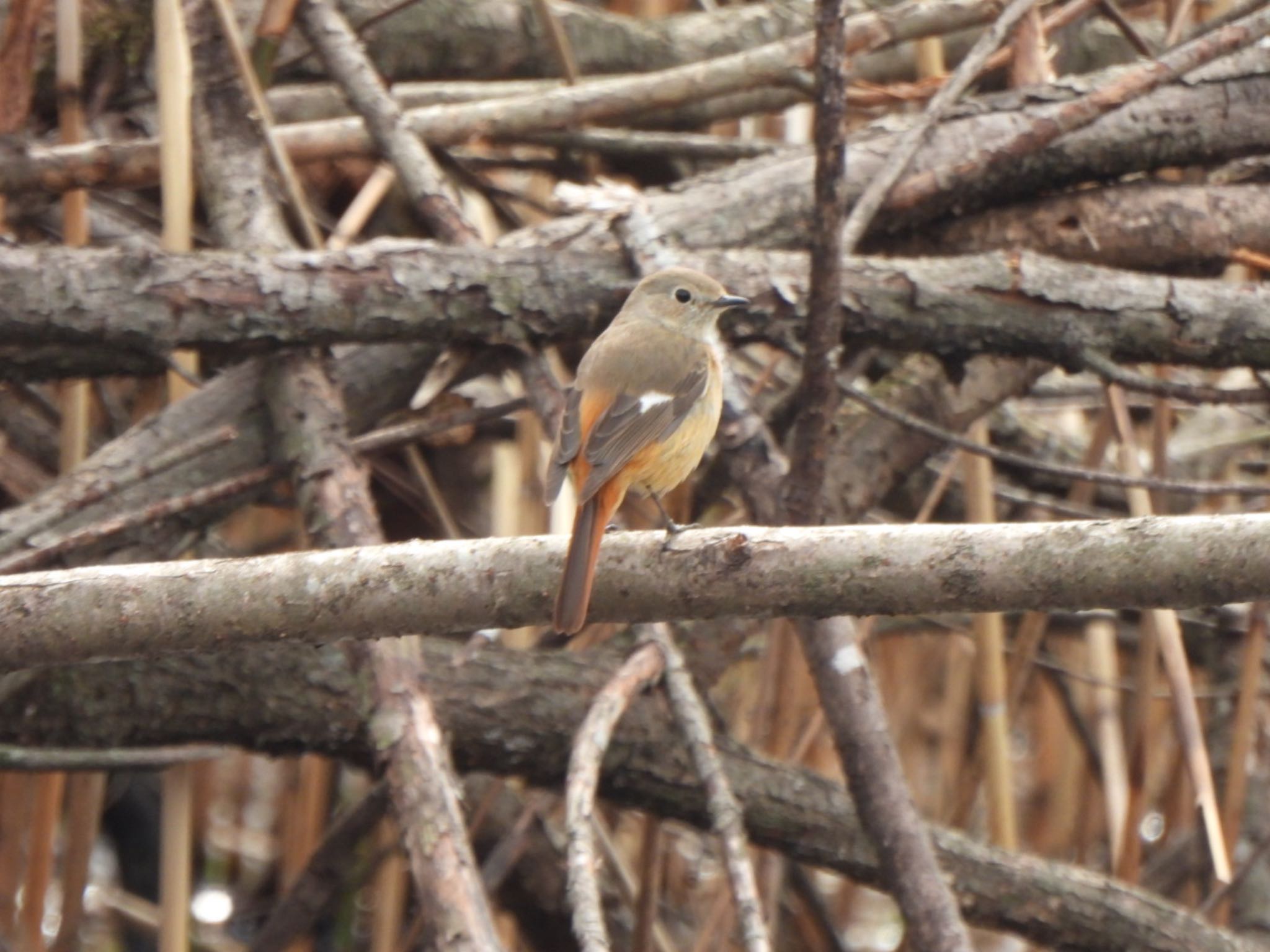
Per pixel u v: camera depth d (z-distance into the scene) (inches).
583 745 266.2
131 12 389.7
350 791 524.4
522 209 464.1
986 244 370.0
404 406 356.8
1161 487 317.4
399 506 467.2
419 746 264.8
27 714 317.1
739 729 426.9
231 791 549.0
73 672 318.7
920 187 354.0
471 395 435.8
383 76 439.2
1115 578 204.7
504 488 407.2
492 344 323.9
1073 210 368.8
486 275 317.1
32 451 410.0
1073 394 485.4
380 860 385.7
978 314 331.9
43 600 217.2
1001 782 351.9
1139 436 491.5
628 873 416.8
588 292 323.6
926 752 526.6
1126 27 385.1
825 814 346.9
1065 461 480.7
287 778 477.1
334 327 309.1
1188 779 430.9
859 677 285.1
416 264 313.9
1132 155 363.9
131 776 502.6
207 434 314.0
